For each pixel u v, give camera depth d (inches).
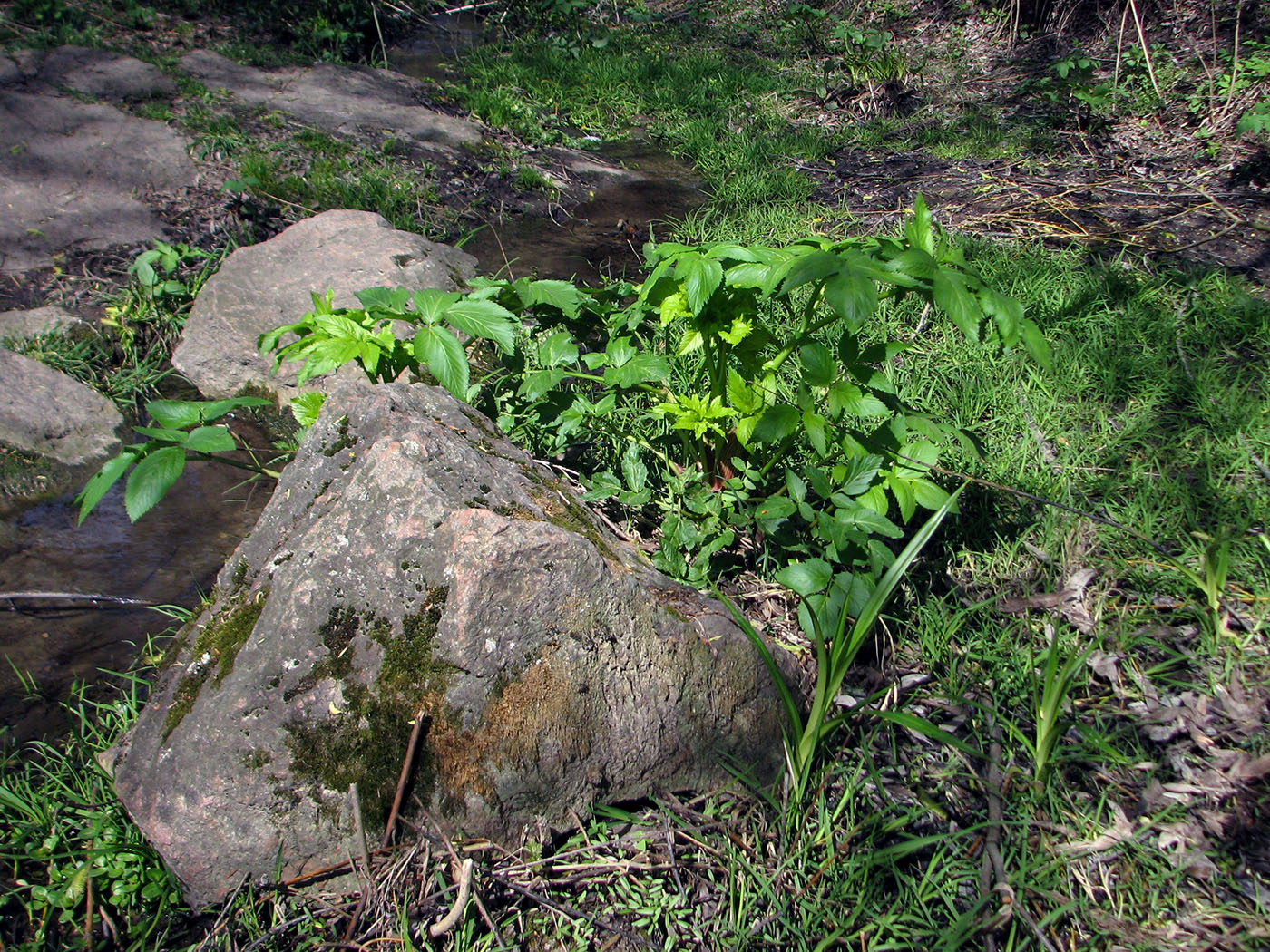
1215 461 128.6
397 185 229.5
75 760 91.2
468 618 74.3
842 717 82.3
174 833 73.1
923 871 80.0
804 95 322.0
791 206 230.1
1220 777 86.2
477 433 93.1
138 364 158.1
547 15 404.8
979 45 351.6
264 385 150.3
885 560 91.3
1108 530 114.7
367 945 70.8
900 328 162.6
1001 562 112.6
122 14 305.7
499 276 198.2
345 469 86.1
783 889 77.1
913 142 276.1
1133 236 203.0
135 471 90.0
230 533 124.7
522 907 75.0
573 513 88.3
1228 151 243.3
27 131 214.2
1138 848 79.4
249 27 323.6
